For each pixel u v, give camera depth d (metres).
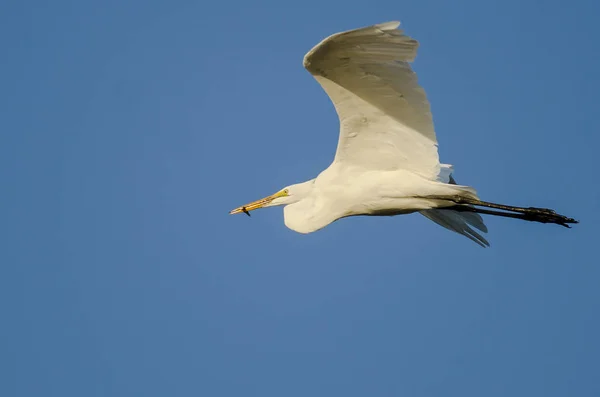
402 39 12.36
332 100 13.71
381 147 14.21
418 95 13.25
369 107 13.68
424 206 14.56
